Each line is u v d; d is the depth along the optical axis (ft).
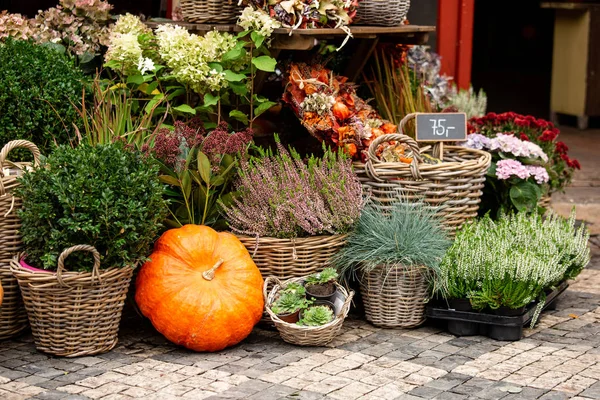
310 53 18.88
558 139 30.04
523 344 14.29
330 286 14.49
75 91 15.12
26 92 14.44
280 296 14.39
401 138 15.07
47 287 13.00
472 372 13.00
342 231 14.85
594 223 22.45
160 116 17.04
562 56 32.81
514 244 15.11
